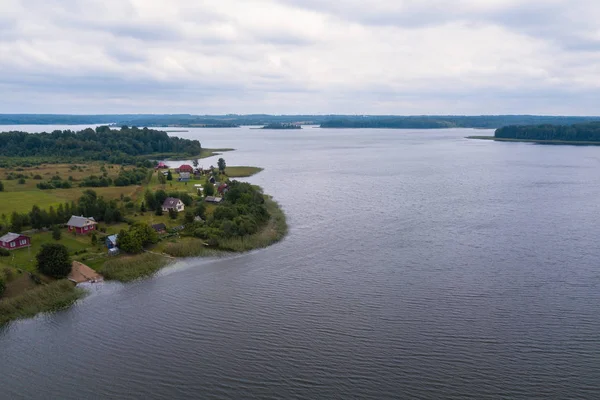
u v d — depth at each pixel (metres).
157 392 50.84
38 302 71.62
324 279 79.31
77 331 64.06
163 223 108.06
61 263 79.44
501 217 118.50
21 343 61.16
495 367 53.91
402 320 64.44
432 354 56.53
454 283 76.25
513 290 73.31
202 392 50.72
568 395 49.25
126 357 57.38
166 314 68.31
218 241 97.69
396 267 83.94
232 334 62.03
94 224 103.75
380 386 51.12
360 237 102.56
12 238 88.88
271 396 49.88
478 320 64.19
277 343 59.56
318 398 49.53
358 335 60.94
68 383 52.59
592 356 55.75
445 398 49.12
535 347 57.66
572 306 67.88
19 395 50.66
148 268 86.19
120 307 71.06
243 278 81.12
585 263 84.38
